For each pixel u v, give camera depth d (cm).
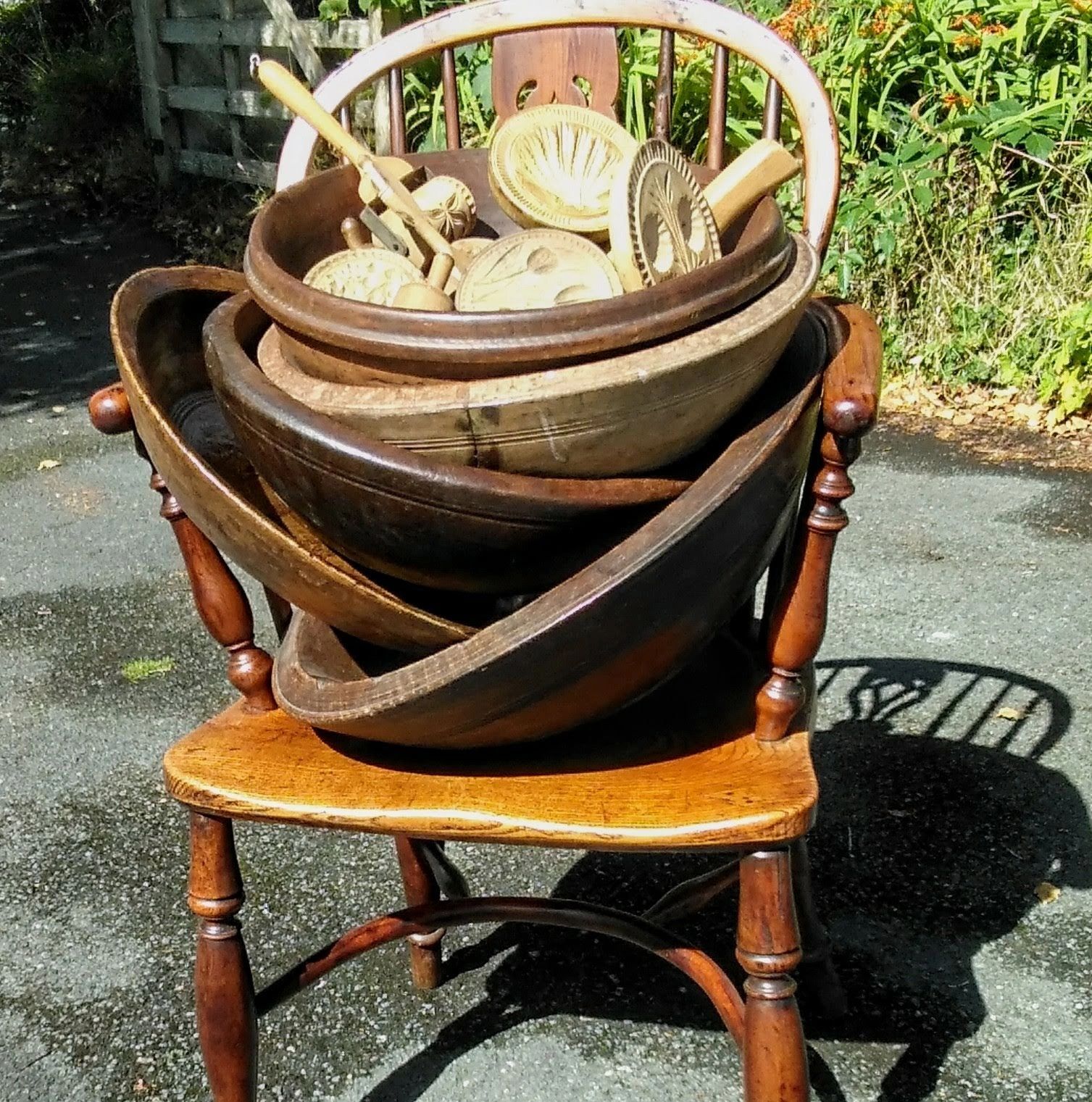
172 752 100
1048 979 142
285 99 107
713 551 84
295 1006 143
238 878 101
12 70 693
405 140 133
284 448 84
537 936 153
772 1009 92
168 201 564
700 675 108
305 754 100
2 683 221
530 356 79
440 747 94
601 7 123
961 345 339
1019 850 164
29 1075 135
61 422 356
